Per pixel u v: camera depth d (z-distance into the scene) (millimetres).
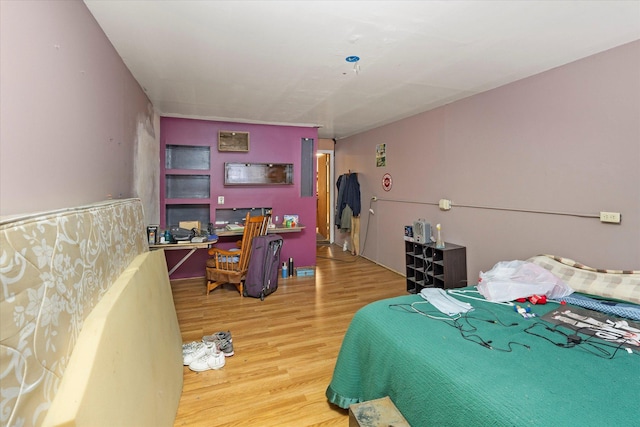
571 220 2453
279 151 4734
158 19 1783
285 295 3719
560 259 2461
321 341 2592
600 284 2154
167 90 3061
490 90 3094
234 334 2705
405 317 1772
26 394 680
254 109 3828
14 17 993
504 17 1788
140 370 1265
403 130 4473
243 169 4508
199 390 1944
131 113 2604
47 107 1205
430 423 1229
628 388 1161
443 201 3717
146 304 1589
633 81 2064
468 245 3434
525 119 2773
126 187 2430
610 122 2188
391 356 1507
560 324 1721
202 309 3262
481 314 1854
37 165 1133
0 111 924
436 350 1411
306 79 2789
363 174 5672
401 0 1621
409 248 3939
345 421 1704
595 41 2080
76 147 1481
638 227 2062
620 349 1448
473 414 1090
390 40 2062
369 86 2994
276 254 3838
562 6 1681
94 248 1204
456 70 2598
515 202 2893
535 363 1318
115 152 2131
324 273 4711
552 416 1011
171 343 1924
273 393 1925
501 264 2562
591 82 2293
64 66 1356
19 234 729
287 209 4832
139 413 1163
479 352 1400
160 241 3293
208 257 4418
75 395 786
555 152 2545
